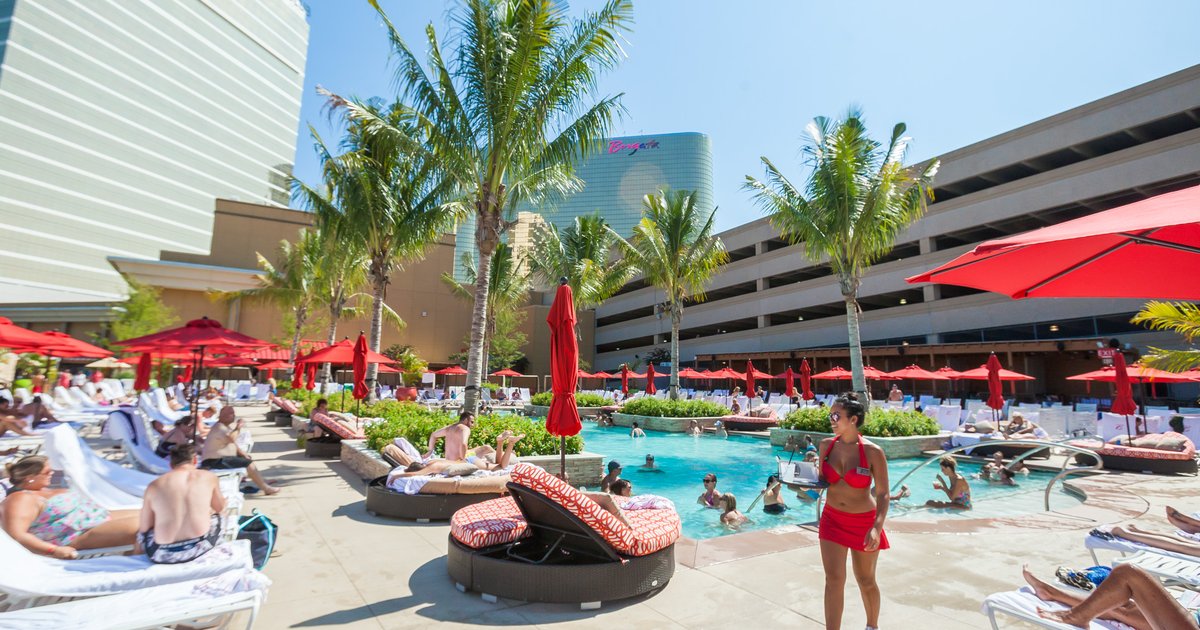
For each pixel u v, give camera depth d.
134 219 96.69
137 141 97.75
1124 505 7.38
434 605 3.84
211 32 110.50
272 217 42.88
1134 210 2.27
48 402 13.74
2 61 83.12
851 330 15.62
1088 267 3.23
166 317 29.88
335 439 11.16
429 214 14.93
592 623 3.53
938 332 31.16
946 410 16.20
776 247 44.22
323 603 3.85
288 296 29.11
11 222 82.88
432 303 47.28
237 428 9.44
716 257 23.25
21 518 3.46
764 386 40.69
